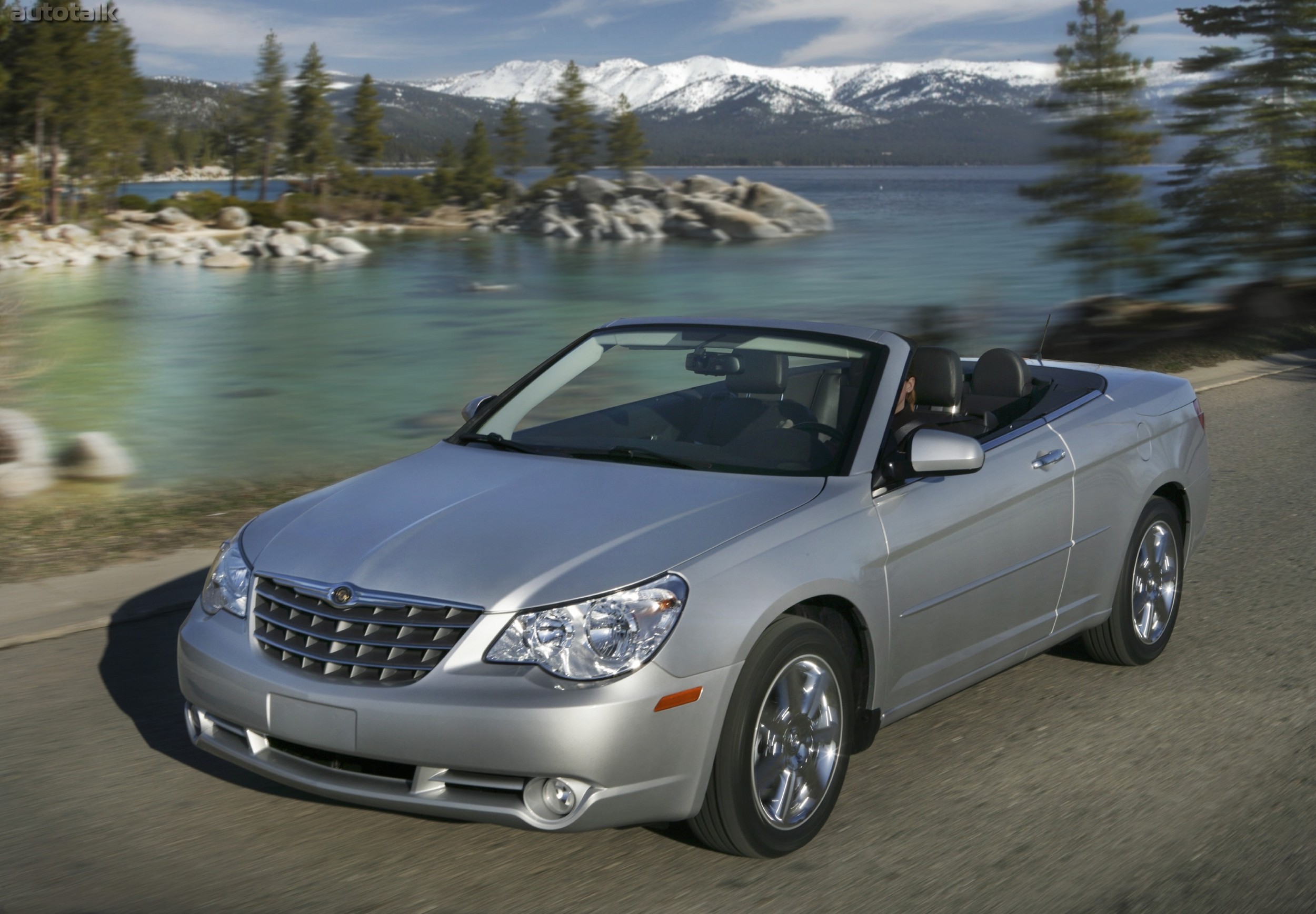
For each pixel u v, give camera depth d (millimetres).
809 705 3395
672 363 4504
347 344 29391
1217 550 6910
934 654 3889
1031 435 4395
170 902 3062
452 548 3275
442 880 3197
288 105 153125
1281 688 4723
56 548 6926
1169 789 3787
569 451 4039
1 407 17828
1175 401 5250
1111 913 3008
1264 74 23156
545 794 3021
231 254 73438
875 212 121812
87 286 51938
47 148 106812
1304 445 10266
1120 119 23453
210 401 19078
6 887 3133
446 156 179250
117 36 109625
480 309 39688
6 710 4453
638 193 113562
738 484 3654
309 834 3473
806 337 4359
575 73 153750
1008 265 50125
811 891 3139
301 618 3262
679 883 3191
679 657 3035
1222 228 23000
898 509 3727
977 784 3844
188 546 7012
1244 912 3008
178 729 4289
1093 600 4664
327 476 10781
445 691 2986
